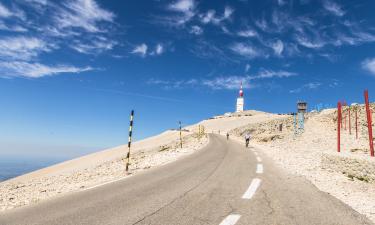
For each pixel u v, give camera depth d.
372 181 12.59
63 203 7.55
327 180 11.99
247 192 8.69
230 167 14.98
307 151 28.00
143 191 8.93
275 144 42.47
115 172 15.12
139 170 15.00
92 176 14.73
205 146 34.06
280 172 13.17
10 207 7.75
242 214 6.34
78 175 17.31
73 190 9.70
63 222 5.86
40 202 7.77
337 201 7.64
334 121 57.97
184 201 7.54
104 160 50.47
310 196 8.19
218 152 25.47
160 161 19.36
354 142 34.66
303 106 56.06
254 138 58.38
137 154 49.16
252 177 11.61
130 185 10.02
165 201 7.55
